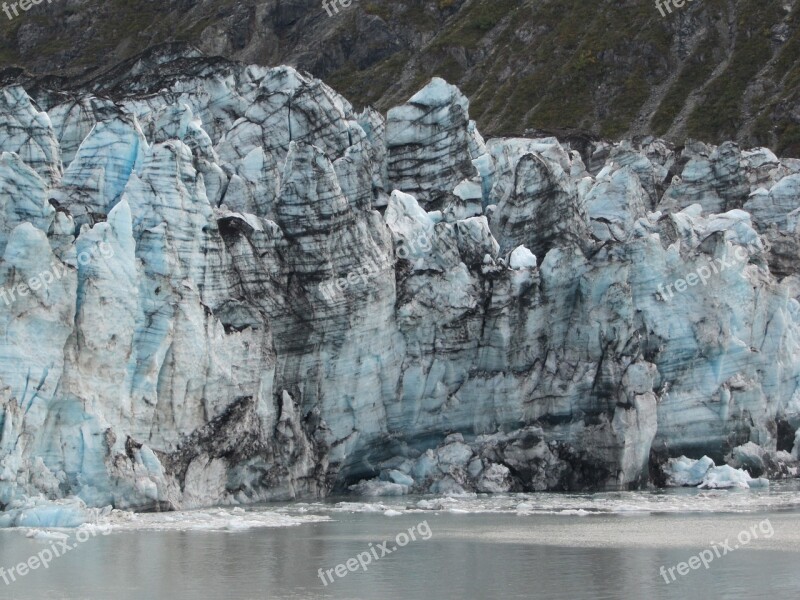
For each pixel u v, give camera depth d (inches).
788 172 5561.0
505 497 3545.8
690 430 4050.2
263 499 3415.4
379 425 3752.5
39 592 2078.0
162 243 3208.7
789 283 4648.1
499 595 2091.5
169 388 3166.8
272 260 3587.6
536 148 4736.7
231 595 2071.9
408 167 4451.3
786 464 4215.1
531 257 3986.2
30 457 2842.0
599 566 2357.3
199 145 3791.8
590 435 3806.6
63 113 3944.4
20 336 2842.0
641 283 4087.1
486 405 3841.0
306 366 3609.7
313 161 3666.3
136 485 2957.7
